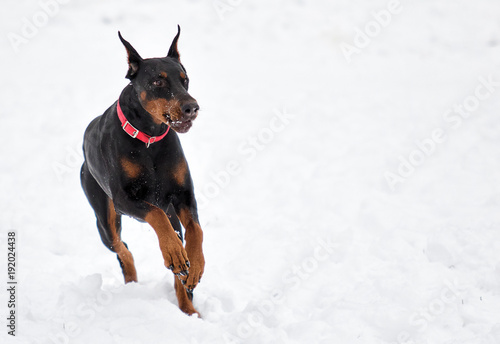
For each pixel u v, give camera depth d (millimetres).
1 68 17891
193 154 10938
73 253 7441
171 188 5488
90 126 6070
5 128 12859
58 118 13453
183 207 5512
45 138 12211
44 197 9234
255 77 16859
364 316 5035
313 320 5086
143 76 5141
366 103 13664
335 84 15836
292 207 8602
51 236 7688
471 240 6355
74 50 19547
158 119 5219
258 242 7211
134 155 5277
